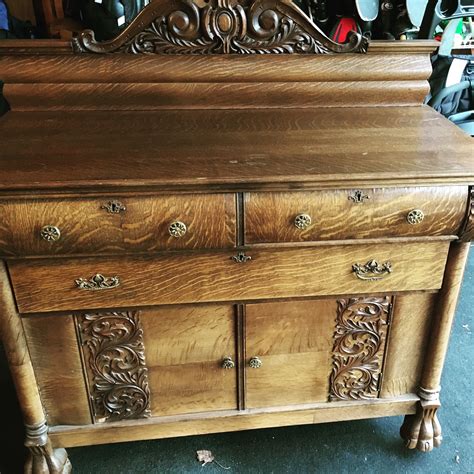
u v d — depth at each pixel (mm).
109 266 989
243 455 1304
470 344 1654
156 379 1146
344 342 1148
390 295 1103
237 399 1194
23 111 1261
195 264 1005
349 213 966
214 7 1200
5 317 1004
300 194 949
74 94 1251
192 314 1072
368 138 1110
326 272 1047
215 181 901
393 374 1209
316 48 1260
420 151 1036
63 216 907
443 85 1853
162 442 1341
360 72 1279
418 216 974
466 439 1339
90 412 1163
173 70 1244
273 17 1219
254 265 1019
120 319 1062
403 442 1333
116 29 1385
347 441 1345
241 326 1096
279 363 1156
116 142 1076
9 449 1299
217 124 1194
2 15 1430
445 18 1427
